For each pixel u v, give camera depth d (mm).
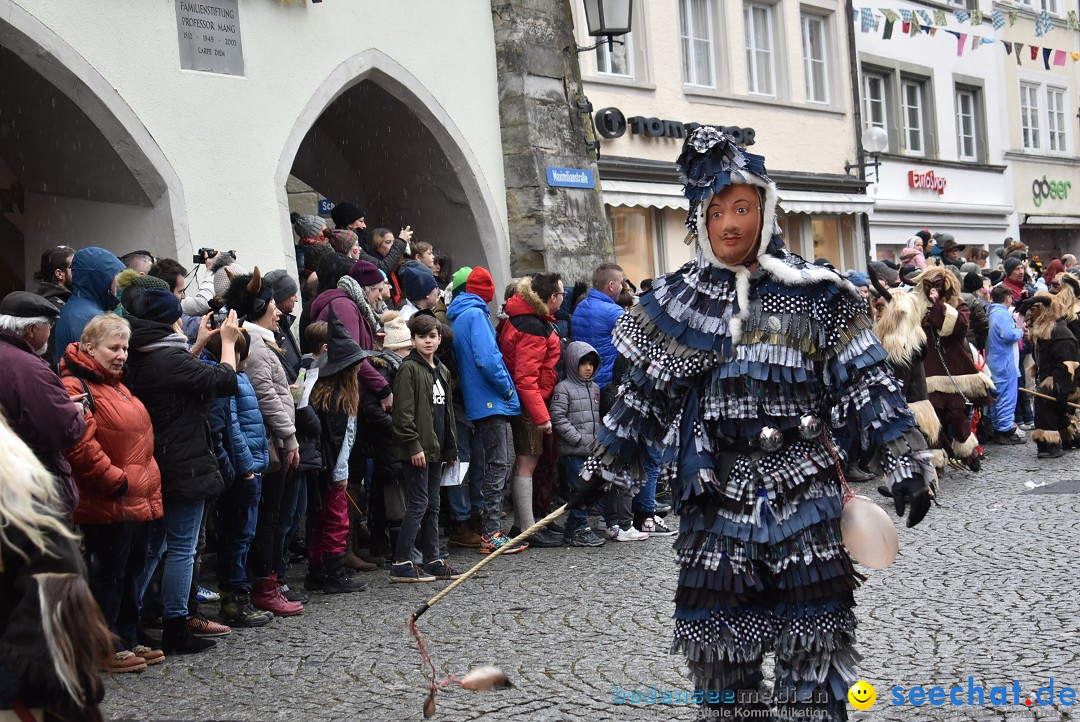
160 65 9492
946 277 12086
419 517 8133
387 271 10398
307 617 7211
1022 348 16453
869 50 22172
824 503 4023
